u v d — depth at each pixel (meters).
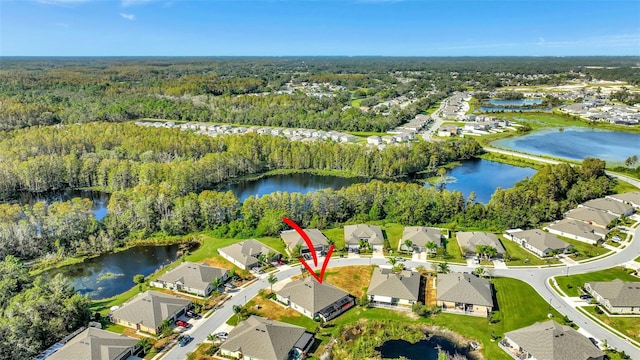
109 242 113.31
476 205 127.81
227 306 84.94
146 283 94.06
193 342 73.88
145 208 122.19
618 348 72.31
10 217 110.12
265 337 71.00
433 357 71.50
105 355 66.81
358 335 77.25
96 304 86.88
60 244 110.88
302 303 83.12
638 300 82.31
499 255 105.00
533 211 126.06
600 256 105.06
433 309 83.44
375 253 107.81
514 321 80.31
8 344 67.19
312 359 70.25
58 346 71.75
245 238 117.31
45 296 78.19
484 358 71.12
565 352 68.19
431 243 105.81
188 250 113.31
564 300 86.62
